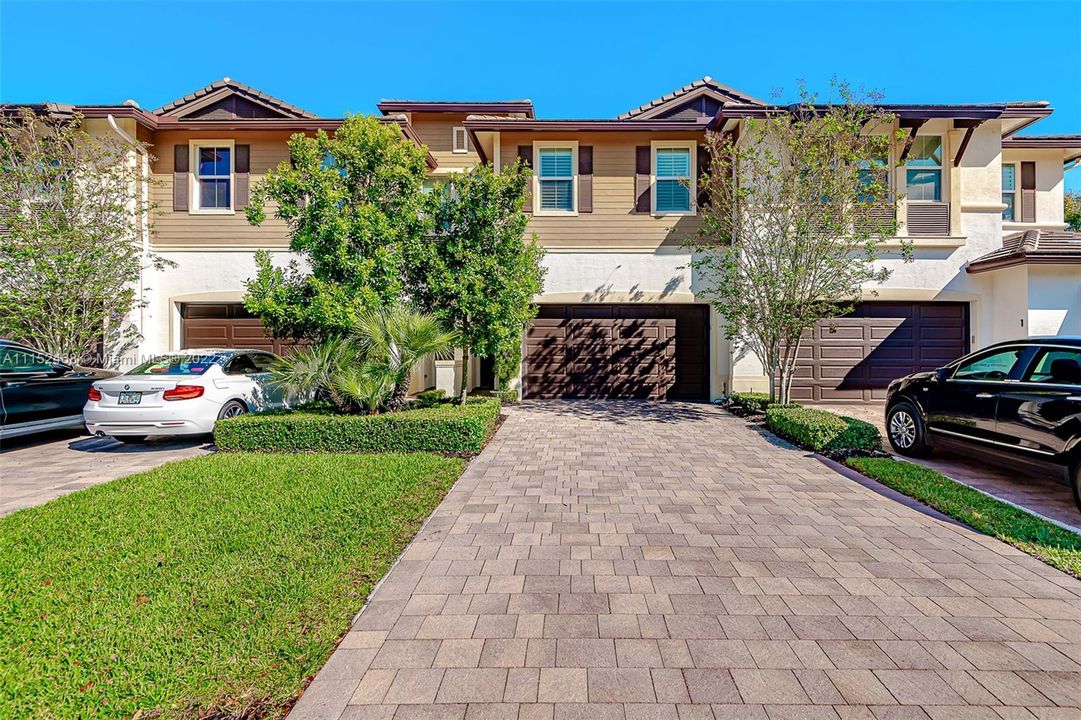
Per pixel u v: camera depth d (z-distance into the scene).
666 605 3.20
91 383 8.68
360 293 7.80
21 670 2.46
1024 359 5.58
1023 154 14.03
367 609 3.14
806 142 9.04
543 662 2.66
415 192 8.57
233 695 2.38
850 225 9.44
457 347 9.05
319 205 7.86
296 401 9.17
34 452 7.66
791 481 5.92
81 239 9.83
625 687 2.47
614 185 12.45
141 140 12.01
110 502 4.86
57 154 9.88
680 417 10.38
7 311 9.58
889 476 5.78
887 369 11.85
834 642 2.83
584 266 12.45
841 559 3.86
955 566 3.74
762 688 2.47
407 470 5.99
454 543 4.14
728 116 11.02
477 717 2.29
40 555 3.72
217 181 12.54
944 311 11.82
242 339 12.55
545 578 3.55
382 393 7.88
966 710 2.33
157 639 2.73
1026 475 6.13
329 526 4.29
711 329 12.53
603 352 12.94
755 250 9.76
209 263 12.38
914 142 11.47
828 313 9.88
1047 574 3.62
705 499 5.27
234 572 3.46
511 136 12.52
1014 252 10.35
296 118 13.05
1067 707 2.34
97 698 2.31
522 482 5.89
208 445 8.07
